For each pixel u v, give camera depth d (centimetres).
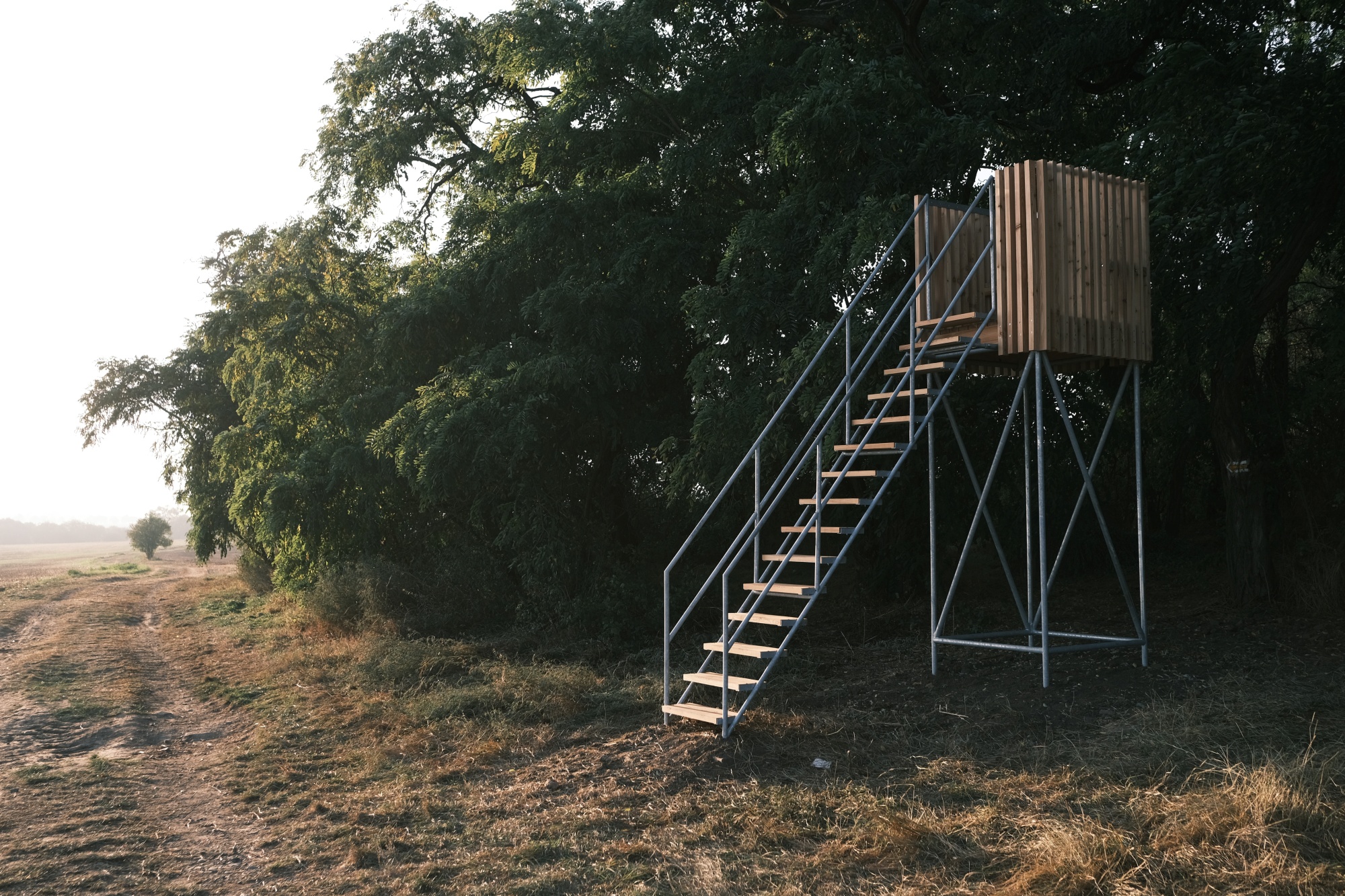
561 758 742
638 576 1478
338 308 1714
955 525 1328
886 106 1154
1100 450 862
